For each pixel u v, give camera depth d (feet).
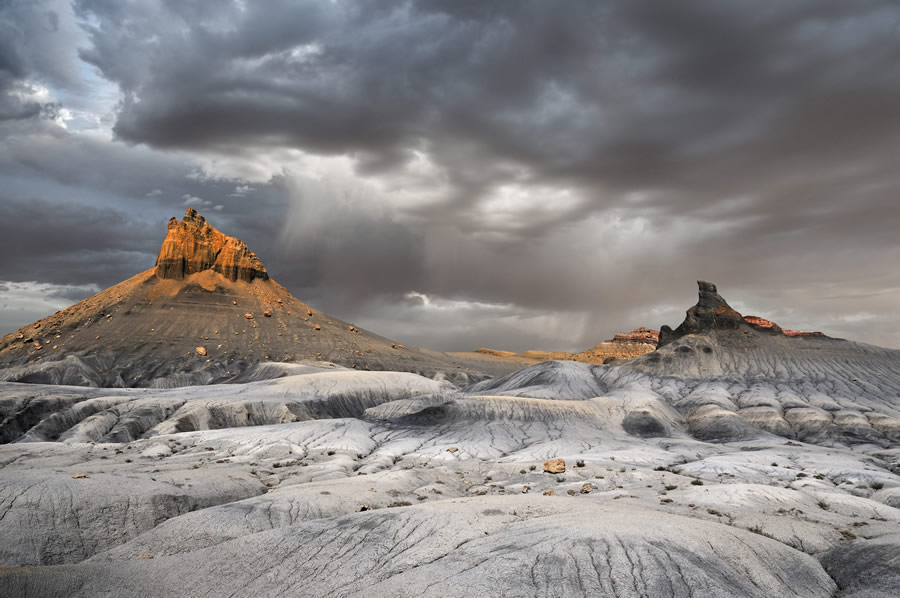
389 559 90.17
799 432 474.90
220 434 340.39
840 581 87.97
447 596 73.77
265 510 124.67
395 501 145.89
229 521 117.60
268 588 84.64
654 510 117.60
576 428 438.40
